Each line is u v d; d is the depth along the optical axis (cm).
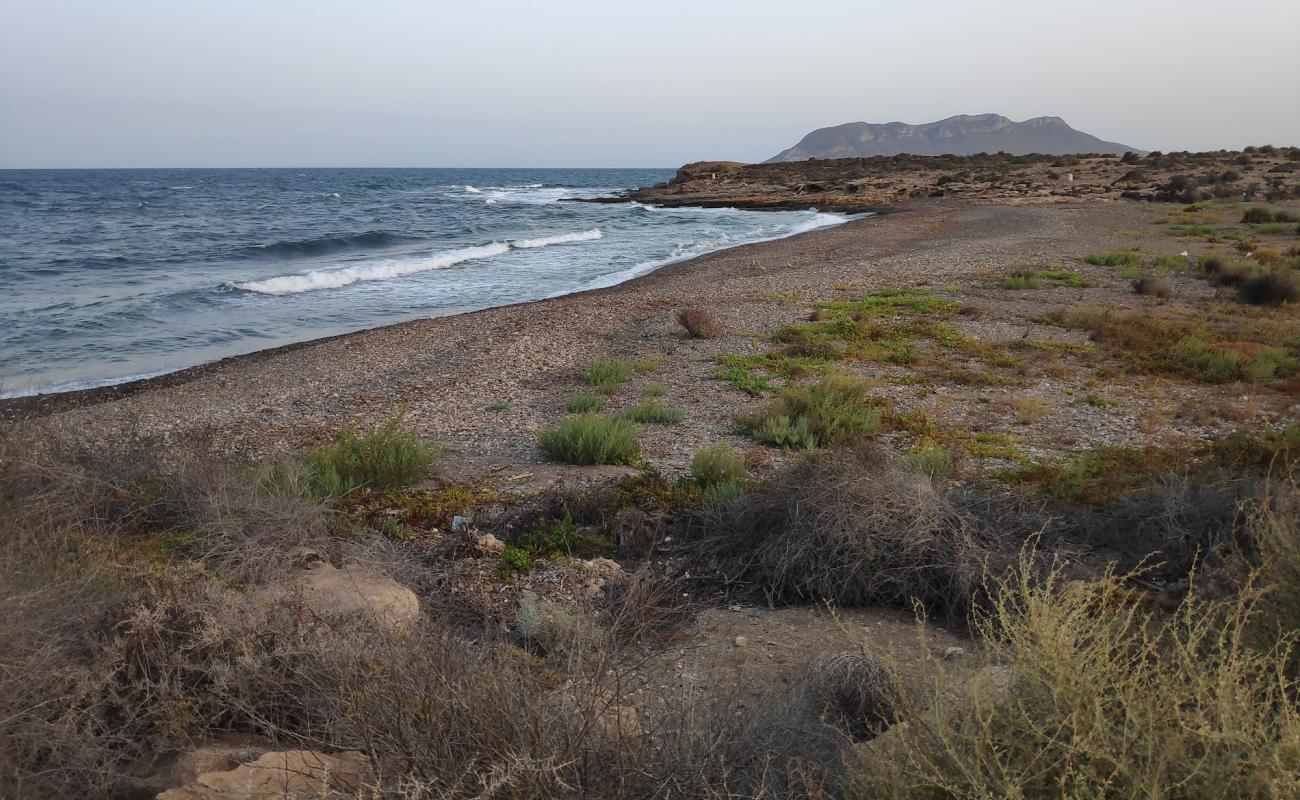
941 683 278
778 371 1304
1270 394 1131
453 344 1611
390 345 1634
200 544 511
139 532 529
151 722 312
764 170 9819
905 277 2283
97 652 322
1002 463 834
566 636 420
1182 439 898
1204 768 225
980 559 535
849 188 6919
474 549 631
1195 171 6550
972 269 2386
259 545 515
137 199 8206
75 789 279
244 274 2850
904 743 248
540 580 585
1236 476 659
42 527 389
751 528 621
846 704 379
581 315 1845
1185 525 571
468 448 951
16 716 262
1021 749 242
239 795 263
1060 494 670
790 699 360
